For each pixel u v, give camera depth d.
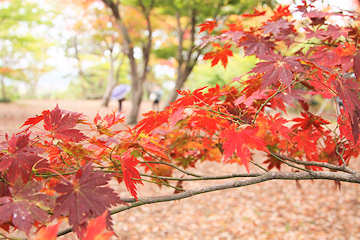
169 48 12.23
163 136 1.69
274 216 5.15
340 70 1.28
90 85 31.98
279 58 0.96
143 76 11.39
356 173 1.04
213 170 7.27
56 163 1.16
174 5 9.62
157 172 1.66
